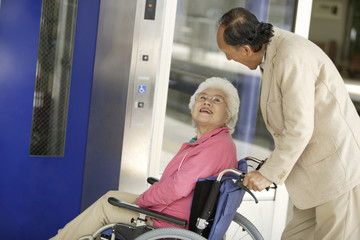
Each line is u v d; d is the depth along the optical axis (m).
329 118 2.04
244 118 3.47
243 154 3.51
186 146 2.32
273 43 2.07
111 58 2.98
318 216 2.14
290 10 3.42
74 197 3.17
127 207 2.13
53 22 2.97
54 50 3.00
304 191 2.13
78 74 3.07
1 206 3.01
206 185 2.10
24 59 2.94
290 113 1.97
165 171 2.31
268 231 3.45
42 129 3.03
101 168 3.05
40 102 3.01
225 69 3.40
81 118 3.12
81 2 3.02
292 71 1.98
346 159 2.04
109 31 2.99
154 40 2.92
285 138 1.98
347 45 13.49
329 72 2.04
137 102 2.95
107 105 3.00
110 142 3.00
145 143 3.00
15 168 3.01
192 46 3.31
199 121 2.28
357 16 13.43
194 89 3.35
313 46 2.06
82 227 2.30
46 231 3.13
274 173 2.00
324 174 2.07
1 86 2.92
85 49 3.07
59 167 3.10
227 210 2.11
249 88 3.45
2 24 2.87
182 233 2.03
